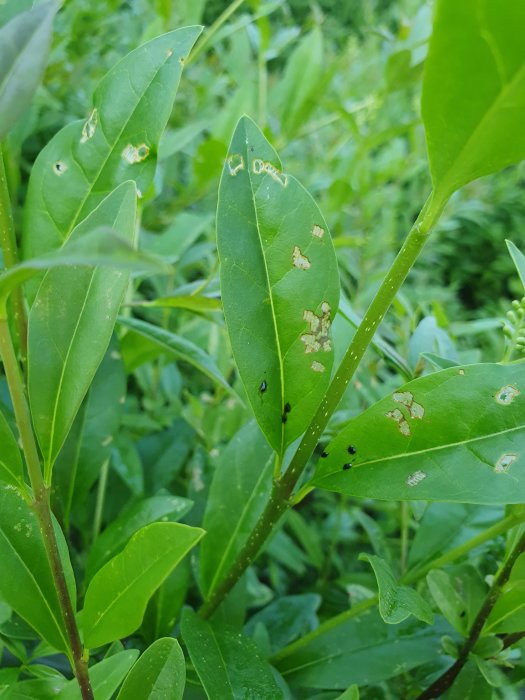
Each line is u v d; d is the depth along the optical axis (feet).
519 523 0.49
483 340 1.51
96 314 0.36
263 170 0.43
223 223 0.42
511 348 0.51
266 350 0.42
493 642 0.52
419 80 1.20
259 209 0.42
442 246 1.86
